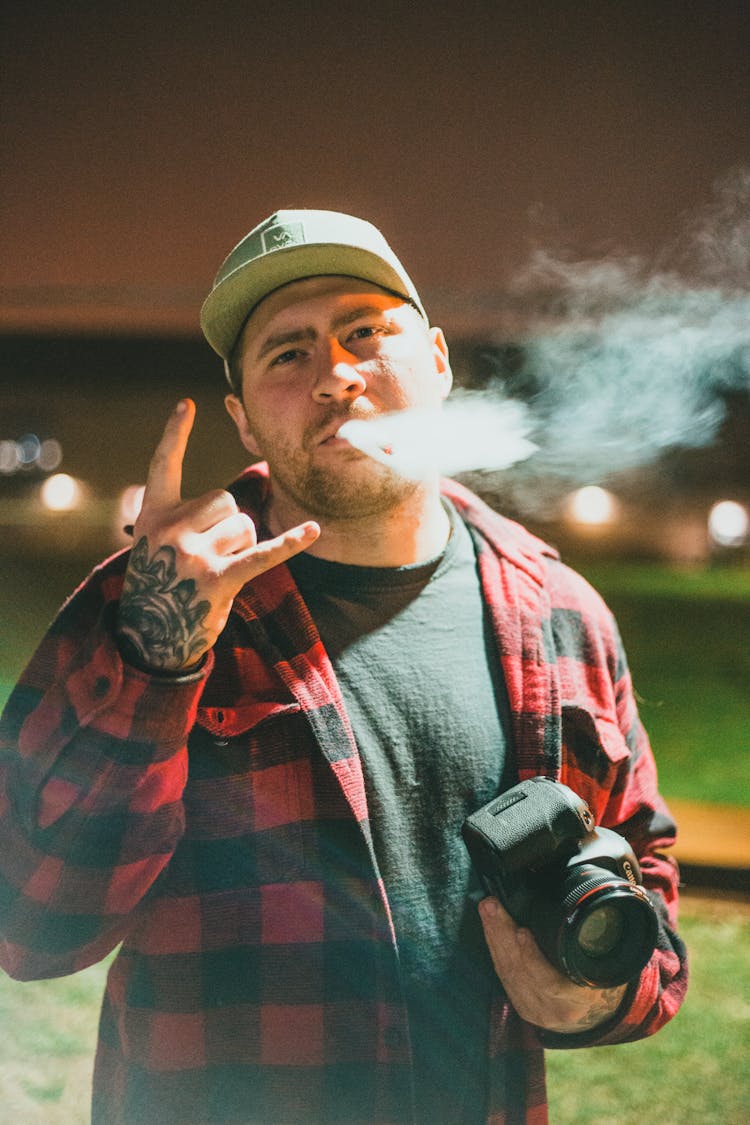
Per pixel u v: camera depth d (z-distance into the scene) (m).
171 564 1.16
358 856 1.33
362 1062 1.31
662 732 7.21
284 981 1.32
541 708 1.49
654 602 14.85
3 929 1.27
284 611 1.41
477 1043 1.38
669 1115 3.15
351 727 1.40
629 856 1.33
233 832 1.35
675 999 1.52
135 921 1.37
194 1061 1.32
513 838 1.30
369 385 1.41
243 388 1.51
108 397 22.22
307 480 1.42
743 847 4.70
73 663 1.23
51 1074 3.27
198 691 1.21
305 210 1.47
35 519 21.06
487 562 1.59
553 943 1.26
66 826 1.21
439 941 1.37
